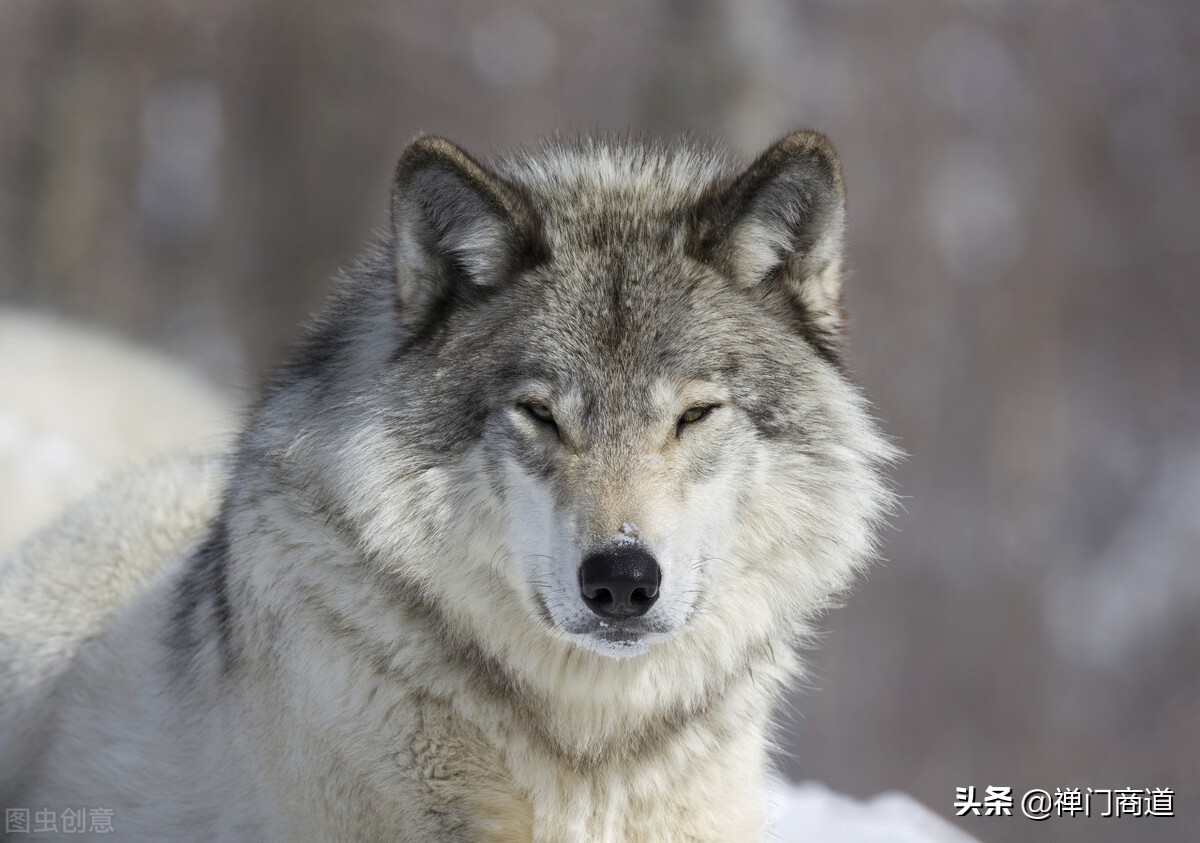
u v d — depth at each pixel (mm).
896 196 51562
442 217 7758
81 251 34188
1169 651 40656
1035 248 54406
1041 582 42812
